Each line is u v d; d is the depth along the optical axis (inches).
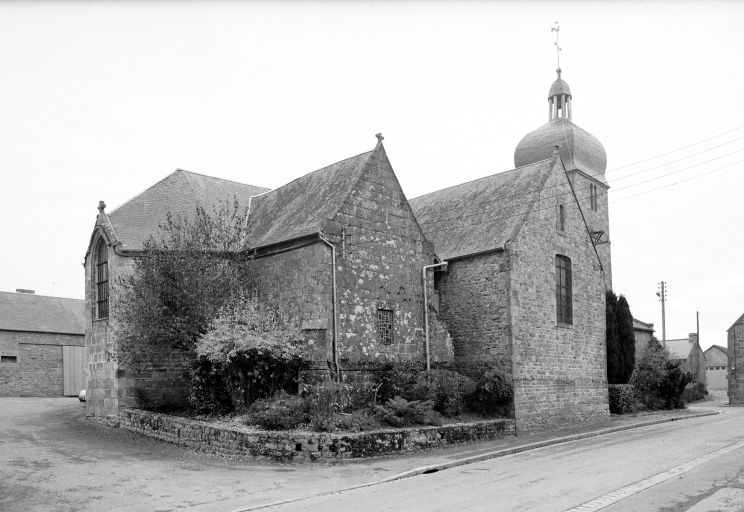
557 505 458.9
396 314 899.4
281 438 676.7
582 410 1120.8
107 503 496.4
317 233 817.5
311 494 523.8
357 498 505.0
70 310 1818.4
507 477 589.6
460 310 1036.5
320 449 670.5
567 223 1141.7
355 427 724.0
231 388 788.0
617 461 674.8
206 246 873.5
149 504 493.4
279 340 786.8
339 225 845.8
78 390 1748.3
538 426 998.4
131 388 920.3
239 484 566.3
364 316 855.7
